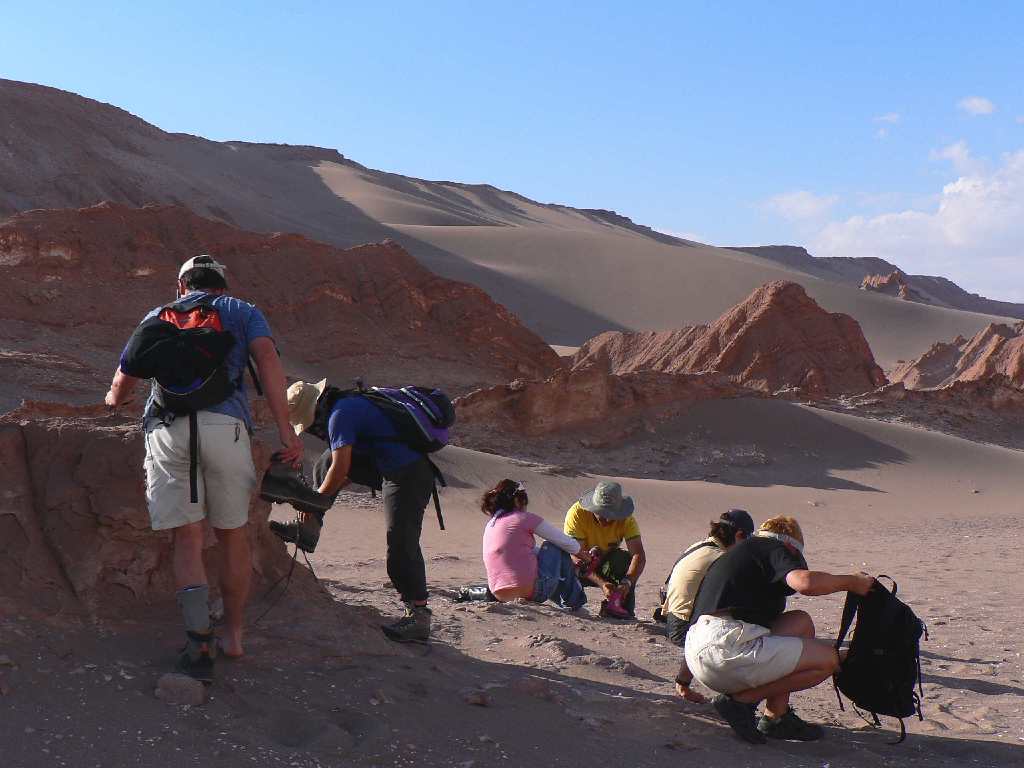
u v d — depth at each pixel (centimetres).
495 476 3778
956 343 13662
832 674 535
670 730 520
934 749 528
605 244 19938
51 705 392
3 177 16888
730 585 531
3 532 491
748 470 5128
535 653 675
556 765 431
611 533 973
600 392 5456
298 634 527
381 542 2170
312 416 609
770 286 9575
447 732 445
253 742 391
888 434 5766
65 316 5788
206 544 548
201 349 436
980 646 878
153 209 7025
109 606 492
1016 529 3378
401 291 7406
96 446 515
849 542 2664
